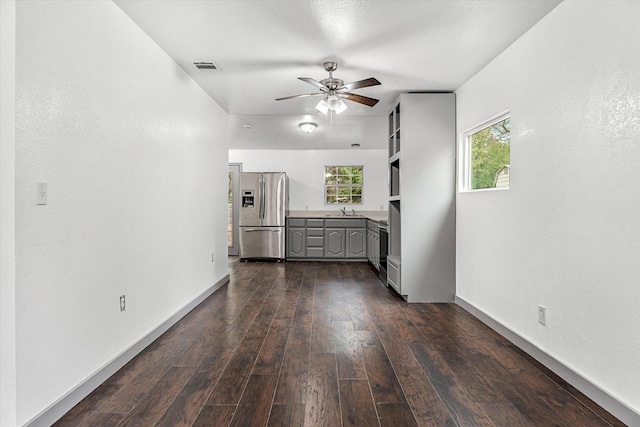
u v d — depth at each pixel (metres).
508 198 3.10
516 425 1.87
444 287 4.34
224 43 3.02
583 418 1.94
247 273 6.21
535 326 2.72
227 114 5.23
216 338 3.10
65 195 1.99
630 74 1.88
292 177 8.43
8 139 1.66
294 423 1.88
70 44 2.02
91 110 2.20
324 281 5.54
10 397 1.66
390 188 5.07
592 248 2.14
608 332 2.03
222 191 5.09
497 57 3.28
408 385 2.29
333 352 2.81
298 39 2.94
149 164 2.93
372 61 3.39
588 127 2.17
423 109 4.32
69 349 2.02
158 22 2.68
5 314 1.66
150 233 2.96
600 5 2.07
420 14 2.56
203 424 1.87
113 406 2.03
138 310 2.79
